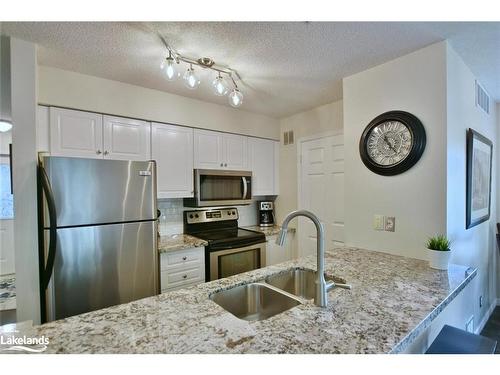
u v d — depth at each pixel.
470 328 2.13
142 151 2.39
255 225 3.61
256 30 1.51
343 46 1.69
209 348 0.80
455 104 1.77
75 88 2.05
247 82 2.27
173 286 2.32
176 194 2.60
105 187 1.78
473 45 1.70
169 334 0.88
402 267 1.56
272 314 1.34
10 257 2.21
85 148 2.10
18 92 1.60
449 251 1.50
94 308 1.72
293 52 1.76
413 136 1.73
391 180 1.88
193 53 1.77
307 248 3.14
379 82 1.94
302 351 0.78
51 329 0.91
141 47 1.70
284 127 3.45
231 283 1.37
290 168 3.37
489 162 2.62
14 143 1.59
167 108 2.53
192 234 2.90
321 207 2.97
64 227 1.62
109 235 1.79
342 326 0.91
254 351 0.78
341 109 2.75
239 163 3.11
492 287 2.90
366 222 2.03
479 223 2.29
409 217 1.79
